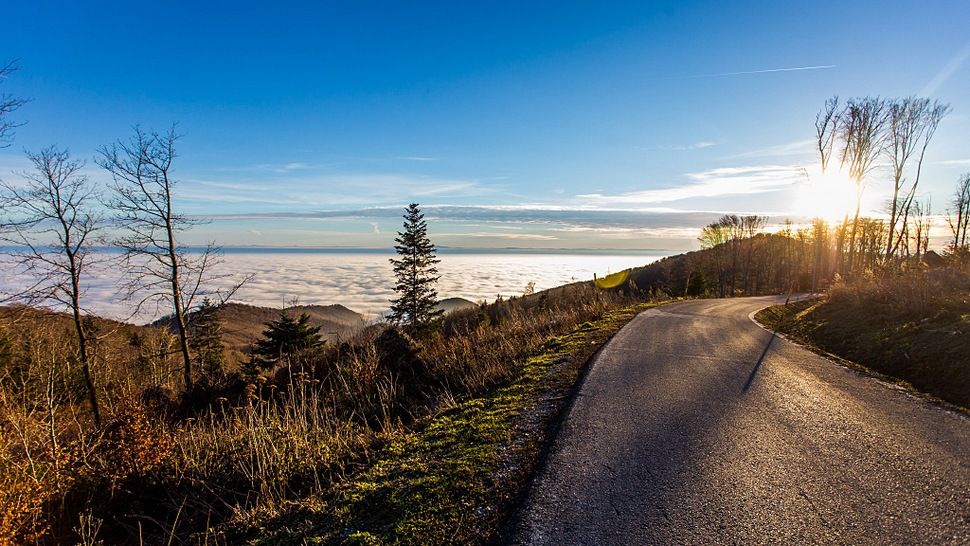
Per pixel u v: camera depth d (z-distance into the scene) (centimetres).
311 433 621
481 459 433
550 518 322
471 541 304
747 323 1476
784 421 518
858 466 398
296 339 2227
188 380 1638
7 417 591
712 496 348
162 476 563
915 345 820
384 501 376
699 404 583
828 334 1138
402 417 770
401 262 4084
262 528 387
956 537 292
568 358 881
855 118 3481
